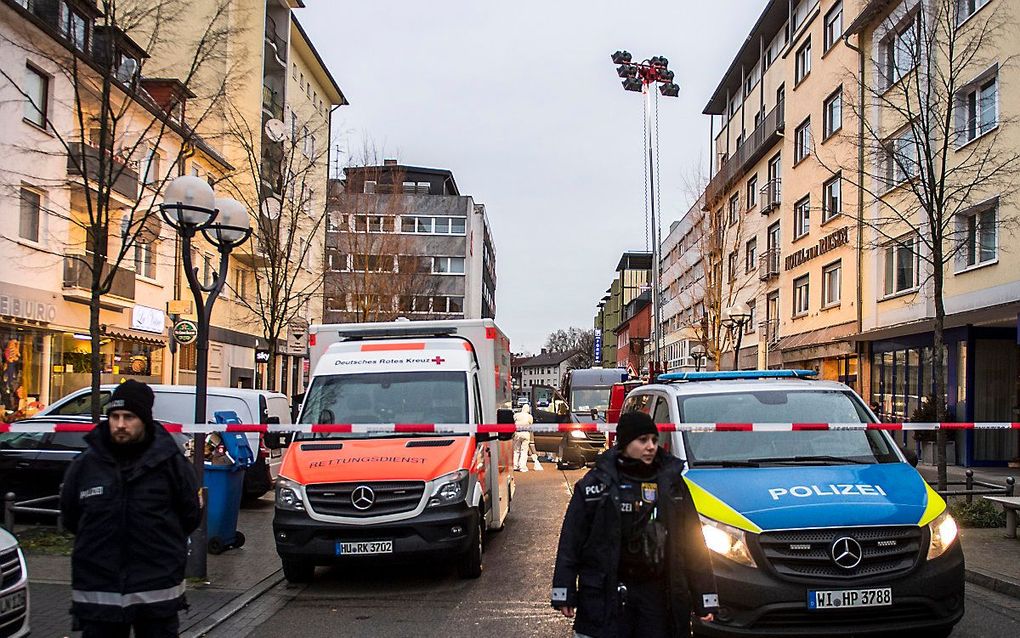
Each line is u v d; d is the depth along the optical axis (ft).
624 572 13.39
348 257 131.85
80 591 13.91
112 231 75.51
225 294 110.32
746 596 17.97
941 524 19.31
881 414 76.43
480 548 28.99
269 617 24.16
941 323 42.09
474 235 233.55
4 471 39.70
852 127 89.92
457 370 32.19
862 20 81.92
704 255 128.06
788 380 27.30
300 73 141.08
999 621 22.56
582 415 94.68
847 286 93.81
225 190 95.96
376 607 25.14
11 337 65.87
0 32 61.11
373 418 30.66
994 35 61.57
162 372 92.02
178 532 14.46
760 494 19.63
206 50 50.78
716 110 170.81
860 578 18.07
